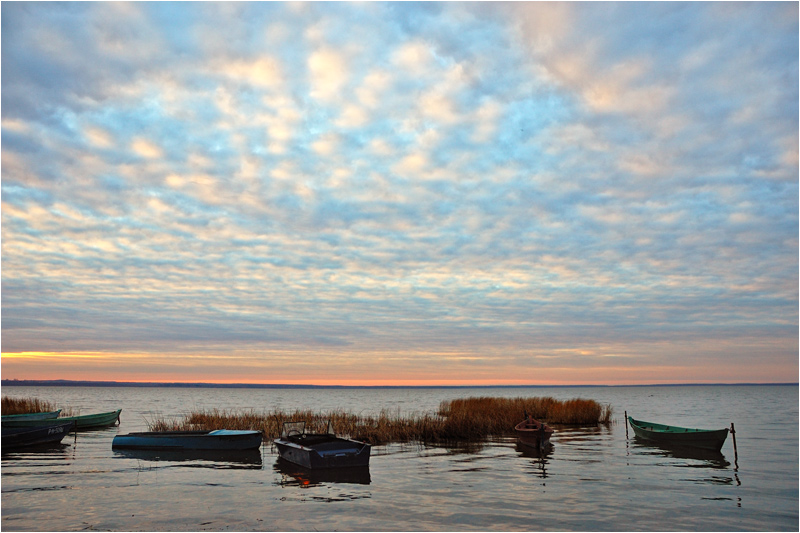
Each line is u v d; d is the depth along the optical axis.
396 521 14.28
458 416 34.44
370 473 20.89
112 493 17.50
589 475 20.50
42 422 31.61
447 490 17.84
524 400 52.31
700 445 27.19
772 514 14.95
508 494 17.27
